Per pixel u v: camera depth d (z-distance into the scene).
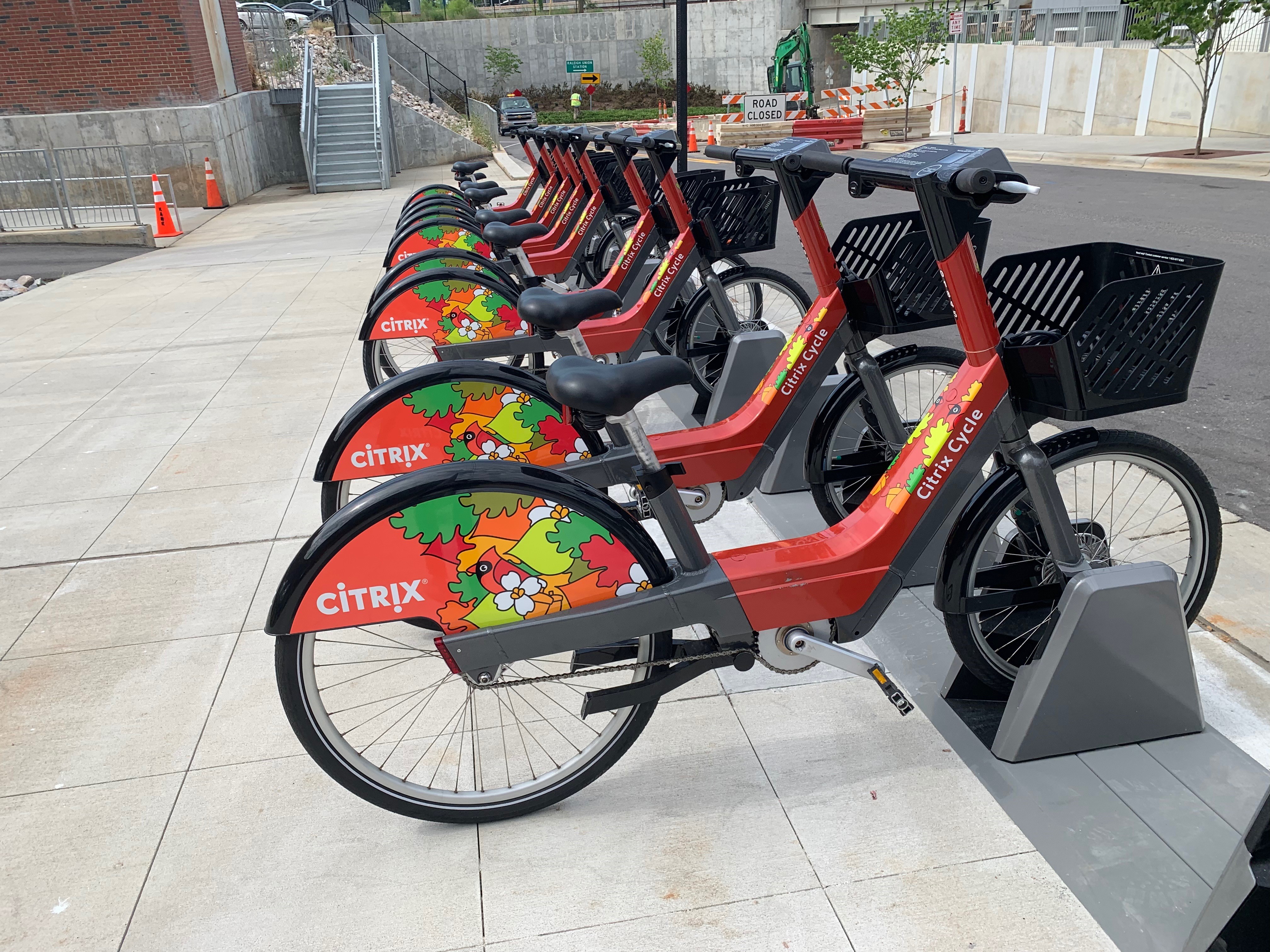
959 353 2.85
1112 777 2.04
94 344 6.28
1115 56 17.47
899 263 2.62
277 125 18.05
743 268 4.29
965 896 1.78
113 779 2.22
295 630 1.81
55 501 3.78
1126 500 3.09
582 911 1.80
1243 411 4.16
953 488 2.08
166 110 14.20
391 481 1.83
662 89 36.25
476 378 2.62
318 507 3.62
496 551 1.84
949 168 1.80
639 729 2.06
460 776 2.14
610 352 3.96
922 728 2.26
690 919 1.77
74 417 4.79
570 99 34.69
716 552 2.07
